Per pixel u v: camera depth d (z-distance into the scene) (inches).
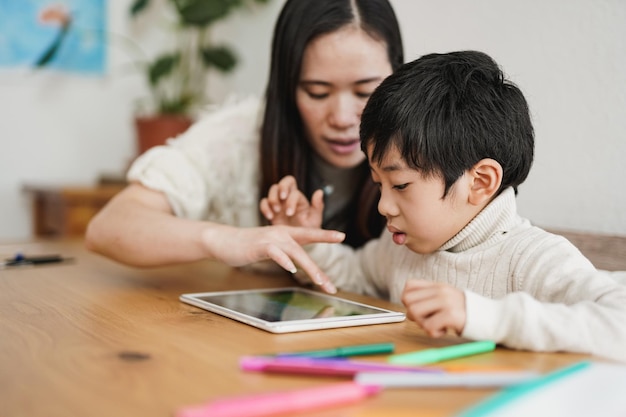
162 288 37.0
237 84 83.4
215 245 34.6
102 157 85.8
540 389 16.9
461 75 29.8
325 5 37.4
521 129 30.5
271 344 24.3
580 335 22.8
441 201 29.1
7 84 80.3
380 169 29.8
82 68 83.4
